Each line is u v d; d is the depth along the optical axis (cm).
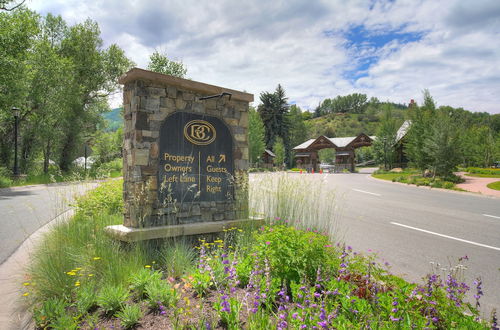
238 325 271
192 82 574
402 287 300
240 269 372
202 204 589
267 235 380
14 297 368
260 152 5353
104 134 3447
